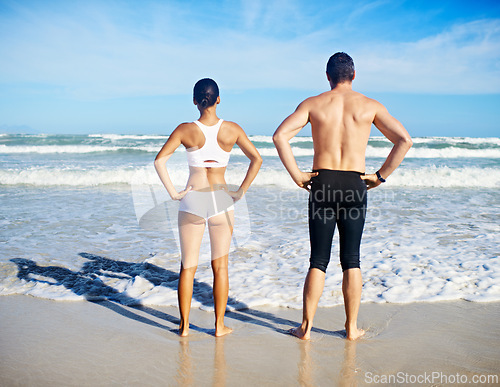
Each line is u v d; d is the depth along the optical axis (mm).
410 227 5828
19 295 3492
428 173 11484
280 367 2320
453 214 6824
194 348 2566
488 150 20141
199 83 2471
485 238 5160
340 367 2318
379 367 2316
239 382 2154
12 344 2586
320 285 2668
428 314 3059
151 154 19484
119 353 2488
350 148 2537
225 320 3025
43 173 11125
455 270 3922
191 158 2533
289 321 3006
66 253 4613
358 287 2639
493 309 3129
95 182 10641
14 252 4609
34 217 6480
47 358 2406
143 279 3742
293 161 2596
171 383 2141
